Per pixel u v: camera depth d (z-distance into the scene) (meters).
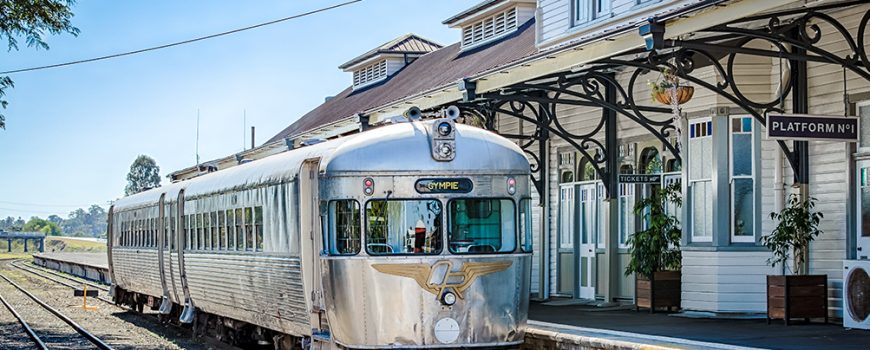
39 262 79.50
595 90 17.45
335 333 12.38
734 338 13.18
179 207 20.62
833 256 15.03
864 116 14.54
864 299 13.98
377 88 34.44
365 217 12.06
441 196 12.16
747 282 16.30
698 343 12.25
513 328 12.27
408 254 12.01
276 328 14.88
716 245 16.45
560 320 16.17
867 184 14.48
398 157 12.16
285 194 13.83
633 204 19.12
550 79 18.92
